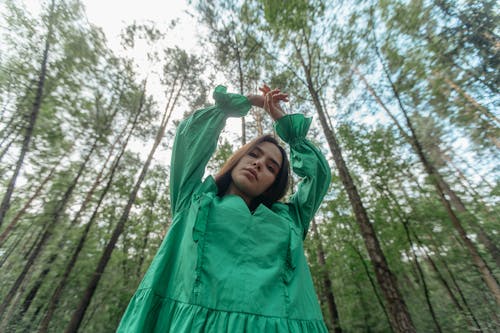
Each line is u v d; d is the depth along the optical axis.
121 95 9.88
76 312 7.11
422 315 10.11
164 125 11.59
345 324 10.45
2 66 6.78
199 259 0.84
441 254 8.38
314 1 7.08
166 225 11.74
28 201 7.76
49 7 7.45
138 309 0.81
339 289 9.89
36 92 7.01
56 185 7.89
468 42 7.29
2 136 6.87
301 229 1.24
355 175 9.52
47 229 7.88
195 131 1.24
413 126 8.66
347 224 9.01
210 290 0.78
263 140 1.39
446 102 7.63
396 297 4.85
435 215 7.72
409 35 7.88
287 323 0.76
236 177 1.22
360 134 9.19
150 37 11.27
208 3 8.34
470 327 8.01
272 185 1.35
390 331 9.51
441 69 7.50
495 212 7.64
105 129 9.15
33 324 9.05
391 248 8.41
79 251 8.06
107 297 8.91
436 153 8.38
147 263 10.71
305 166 1.32
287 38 8.09
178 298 0.81
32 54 7.21
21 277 7.89
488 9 7.11
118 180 9.91
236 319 0.71
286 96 1.46
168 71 12.70
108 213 9.85
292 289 0.86
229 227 0.92
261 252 0.89
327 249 8.82
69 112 7.84
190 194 1.11
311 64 8.63
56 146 7.67
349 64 8.84
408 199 8.53
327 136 7.12
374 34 8.21
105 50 8.72
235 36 8.70
